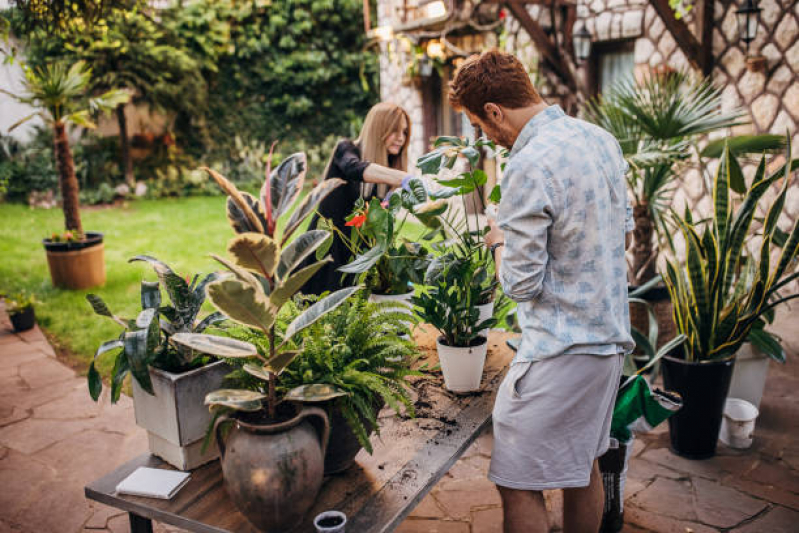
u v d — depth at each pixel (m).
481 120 1.70
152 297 1.78
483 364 2.12
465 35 7.91
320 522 1.42
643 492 2.57
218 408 1.47
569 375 1.58
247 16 13.67
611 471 2.24
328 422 1.45
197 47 13.05
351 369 1.55
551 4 5.94
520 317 1.69
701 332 2.70
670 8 4.92
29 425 3.32
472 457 2.89
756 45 4.83
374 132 2.86
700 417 2.72
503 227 1.53
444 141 2.24
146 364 1.59
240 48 13.64
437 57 8.06
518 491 1.71
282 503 1.36
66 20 4.95
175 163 12.89
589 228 1.52
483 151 7.54
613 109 3.62
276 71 13.83
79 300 5.57
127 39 11.44
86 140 12.12
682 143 3.41
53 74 5.82
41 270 6.69
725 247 2.65
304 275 1.32
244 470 1.35
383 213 1.95
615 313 1.59
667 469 2.74
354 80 14.67
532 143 1.53
